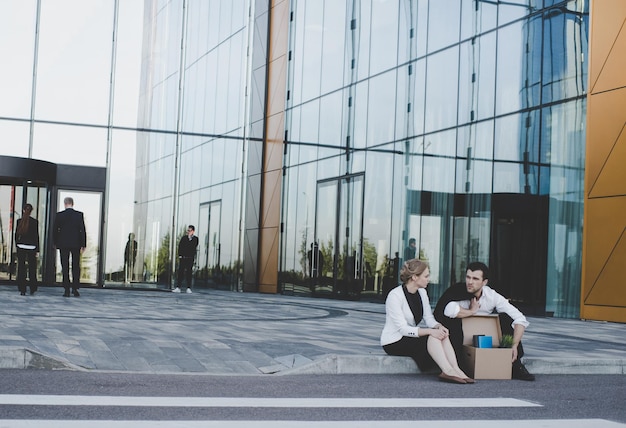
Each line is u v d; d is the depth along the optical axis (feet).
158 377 21.91
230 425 15.39
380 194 66.59
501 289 54.39
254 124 86.94
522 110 54.13
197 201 81.71
